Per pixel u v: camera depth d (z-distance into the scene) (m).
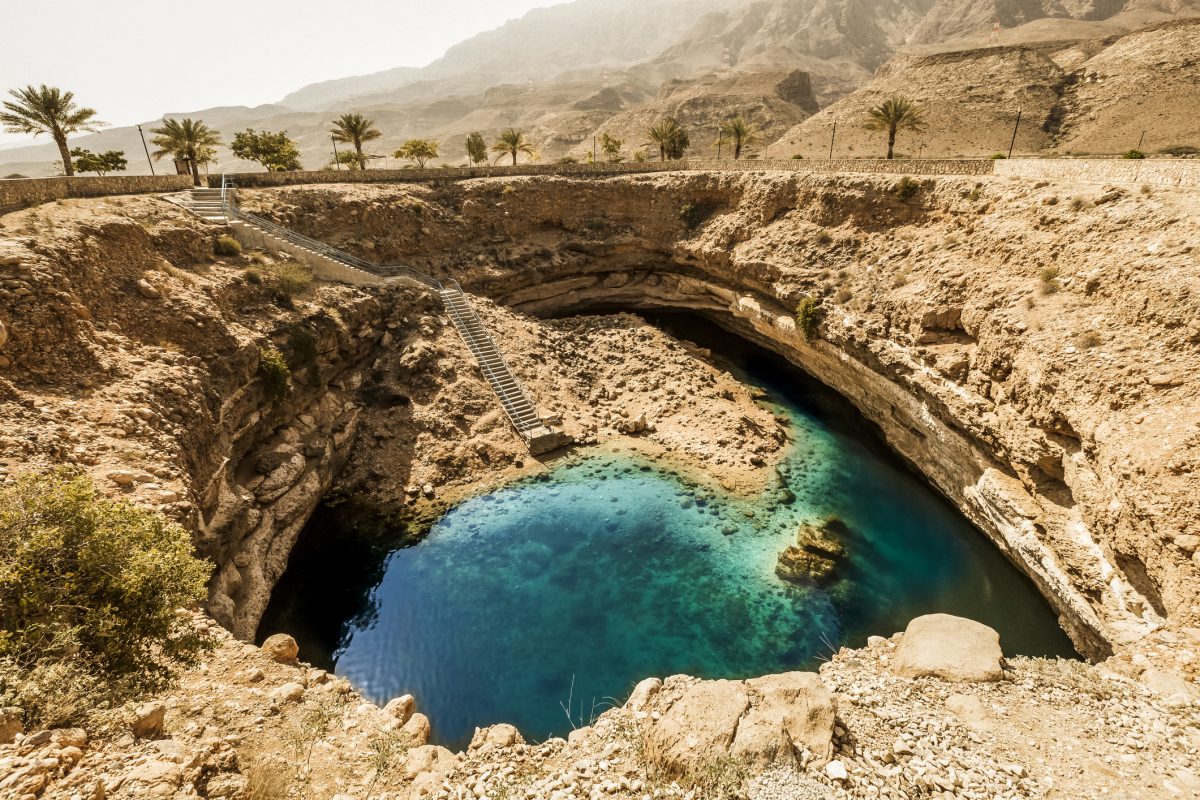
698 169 51.84
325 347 29.91
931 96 89.62
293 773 9.65
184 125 39.34
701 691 10.64
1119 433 17.84
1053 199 25.98
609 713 12.18
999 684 12.60
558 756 11.00
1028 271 25.22
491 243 46.94
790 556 24.84
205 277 26.61
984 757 10.26
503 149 64.81
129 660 9.91
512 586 23.41
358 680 19.27
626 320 45.75
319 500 27.73
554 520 27.31
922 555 25.39
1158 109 64.94
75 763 7.62
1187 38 73.81
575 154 161.00
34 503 10.12
